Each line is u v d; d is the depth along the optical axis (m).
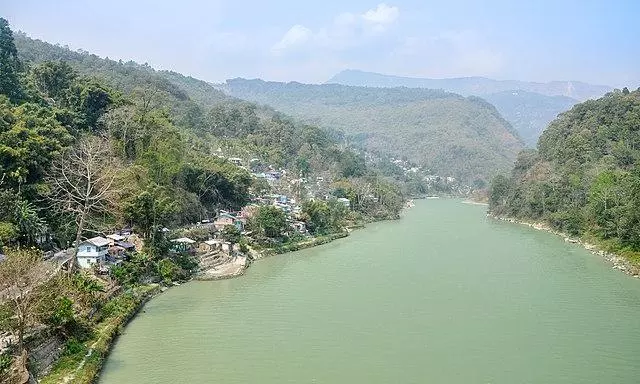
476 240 130.00
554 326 61.19
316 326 60.88
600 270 92.12
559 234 139.38
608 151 162.88
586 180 145.50
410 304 70.00
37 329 47.09
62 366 45.56
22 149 74.62
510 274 88.56
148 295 71.69
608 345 55.31
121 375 47.03
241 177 135.12
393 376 47.66
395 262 99.75
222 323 61.75
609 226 112.69
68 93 110.50
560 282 82.69
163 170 102.19
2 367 38.59
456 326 61.16
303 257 105.75
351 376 47.59
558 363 50.78
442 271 91.06
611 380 47.19
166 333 58.06
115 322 57.84
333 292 76.12
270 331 59.12
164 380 46.12
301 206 139.50
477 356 52.38
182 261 84.75
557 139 190.88
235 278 85.31
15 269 43.62
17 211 67.38
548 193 158.25
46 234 72.25
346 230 145.25
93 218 82.50
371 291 76.81
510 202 181.88
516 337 57.62
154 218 81.94
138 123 105.44
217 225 107.62
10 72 101.88
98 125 106.94
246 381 46.25
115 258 74.94
